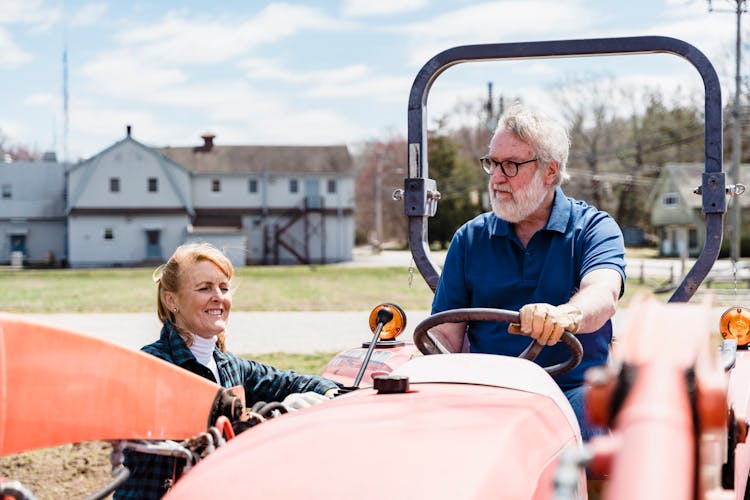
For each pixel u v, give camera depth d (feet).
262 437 5.87
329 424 5.90
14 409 5.26
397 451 5.34
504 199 10.67
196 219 203.41
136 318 58.85
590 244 10.57
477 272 11.18
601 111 251.80
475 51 12.59
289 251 206.08
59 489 16.14
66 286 109.09
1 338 5.16
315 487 4.94
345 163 209.36
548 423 6.41
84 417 5.83
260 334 48.62
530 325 7.95
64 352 5.66
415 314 59.00
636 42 12.12
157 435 6.56
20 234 205.77
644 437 3.08
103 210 194.59
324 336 47.37
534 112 10.77
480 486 4.91
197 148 209.46
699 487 3.47
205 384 7.17
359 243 325.21
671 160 254.68
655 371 3.41
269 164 206.39
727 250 184.03
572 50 12.30
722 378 3.55
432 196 13.12
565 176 10.92
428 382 7.22
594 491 8.18
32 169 207.82
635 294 4.07
